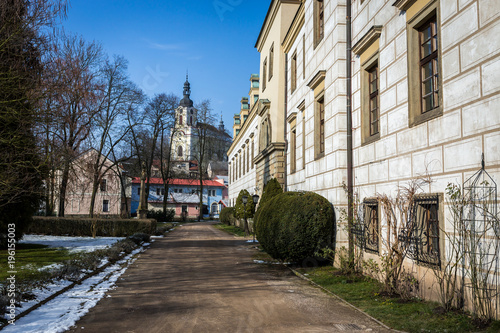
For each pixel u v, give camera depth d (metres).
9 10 9.84
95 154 31.69
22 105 10.23
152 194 67.56
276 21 21.78
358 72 10.06
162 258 13.48
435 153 6.61
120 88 32.00
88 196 51.31
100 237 23.11
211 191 74.81
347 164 10.28
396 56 8.06
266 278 9.53
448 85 6.29
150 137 43.62
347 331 5.24
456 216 5.98
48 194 14.44
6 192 11.12
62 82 11.06
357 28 10.19
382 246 8.48
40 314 5.94
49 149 11.64
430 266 6.59
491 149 5.34
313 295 7.59
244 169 36.41
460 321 5.43
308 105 14.30
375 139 8.91
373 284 8.36
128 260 12.88
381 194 8.58
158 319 5.77
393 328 5.36
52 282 8.24
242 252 15.44
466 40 5.87
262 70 26.41
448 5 6.30
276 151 20.41
